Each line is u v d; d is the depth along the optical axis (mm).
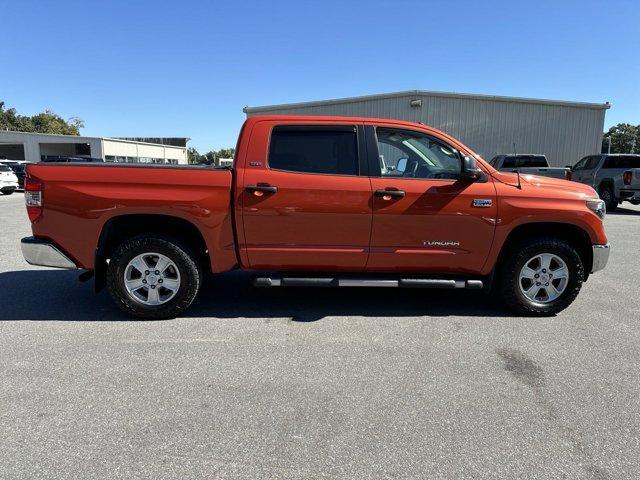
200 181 4449
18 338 4223
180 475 2457
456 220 4590
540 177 4992
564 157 22406
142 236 4551
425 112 21531
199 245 4934
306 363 3771
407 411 3082
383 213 4520
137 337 4270
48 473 2453
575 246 5039
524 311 4918
